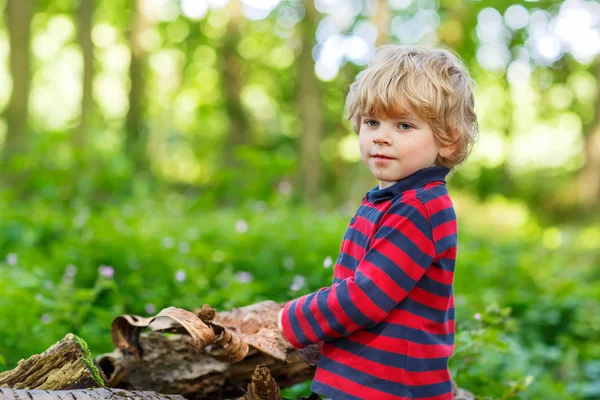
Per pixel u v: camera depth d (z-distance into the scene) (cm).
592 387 400
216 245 586
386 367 189
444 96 194
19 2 1062
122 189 1021
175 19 1739
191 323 196
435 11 1764
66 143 1052
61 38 1988
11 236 629
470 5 1680
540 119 2148
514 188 1920
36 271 407
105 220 680
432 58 201
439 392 193
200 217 777
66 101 2108
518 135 2159
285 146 1778
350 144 1895
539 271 774
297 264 511
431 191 193
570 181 1752
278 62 1992
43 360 202
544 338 537
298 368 244
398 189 196
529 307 568
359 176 1291
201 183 1597
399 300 188
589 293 645
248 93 2009
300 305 198
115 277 472
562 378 448
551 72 2083
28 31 1073
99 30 1914
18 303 338
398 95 190
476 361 315
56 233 649
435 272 194
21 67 1061
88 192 954
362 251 198
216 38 1742
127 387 247
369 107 195
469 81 206
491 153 2064
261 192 926
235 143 1405
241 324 226
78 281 470
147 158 1326
